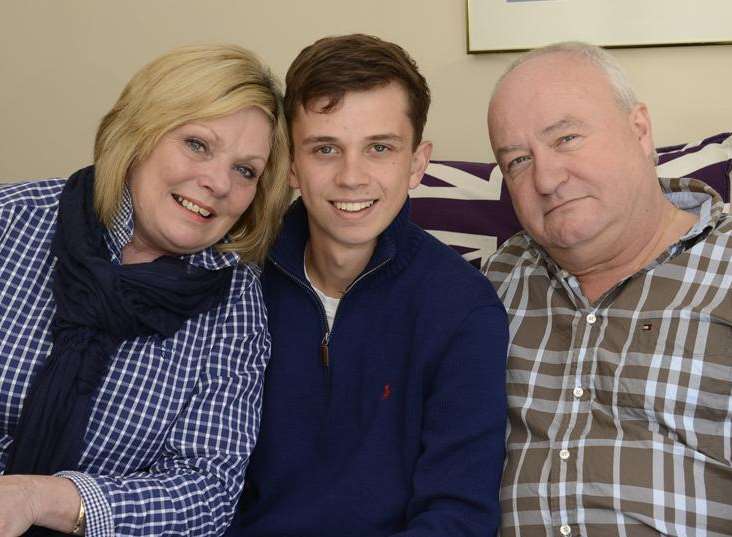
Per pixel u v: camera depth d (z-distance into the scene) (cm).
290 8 247
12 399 146
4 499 124
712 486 137
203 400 152
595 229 149
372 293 157
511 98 154
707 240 148
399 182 149
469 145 242
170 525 137
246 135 148
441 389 149
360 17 244
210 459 147
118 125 148
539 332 157
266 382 160
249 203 156
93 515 130
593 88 151
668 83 227
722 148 197
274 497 156
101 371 146
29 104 266
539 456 149
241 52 151
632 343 146
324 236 153
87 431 147
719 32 220
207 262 158
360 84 143
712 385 139
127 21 257
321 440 155
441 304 152
